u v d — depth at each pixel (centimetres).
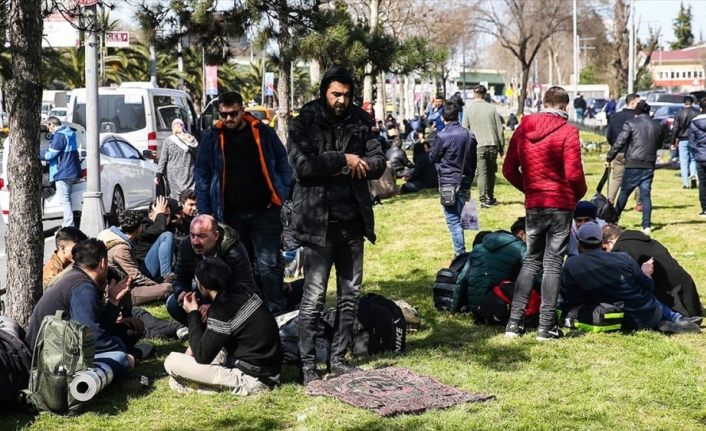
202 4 1575
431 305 927
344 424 570
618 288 797
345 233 650
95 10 1001
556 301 772
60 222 1572
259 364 636
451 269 900
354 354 730
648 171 1349
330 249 648
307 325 653
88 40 1202
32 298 690
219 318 626
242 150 763
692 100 2077
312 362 658
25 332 657
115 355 639
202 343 625
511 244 848
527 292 784
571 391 638
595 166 2589
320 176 630
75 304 637
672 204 1706
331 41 1614
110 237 919
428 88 5941
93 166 1226
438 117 1902
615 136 1555
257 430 563
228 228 709
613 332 798
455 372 680
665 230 1395
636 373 679
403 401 605
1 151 1425
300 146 633
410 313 808
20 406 598
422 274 1113
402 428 564
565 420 578
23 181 681
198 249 698
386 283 1062
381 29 1841
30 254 689
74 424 579
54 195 1488
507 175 789
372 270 1150
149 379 673
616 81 6438
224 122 756
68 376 587
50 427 573
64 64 4609
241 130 766
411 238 1370
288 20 1623
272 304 789
